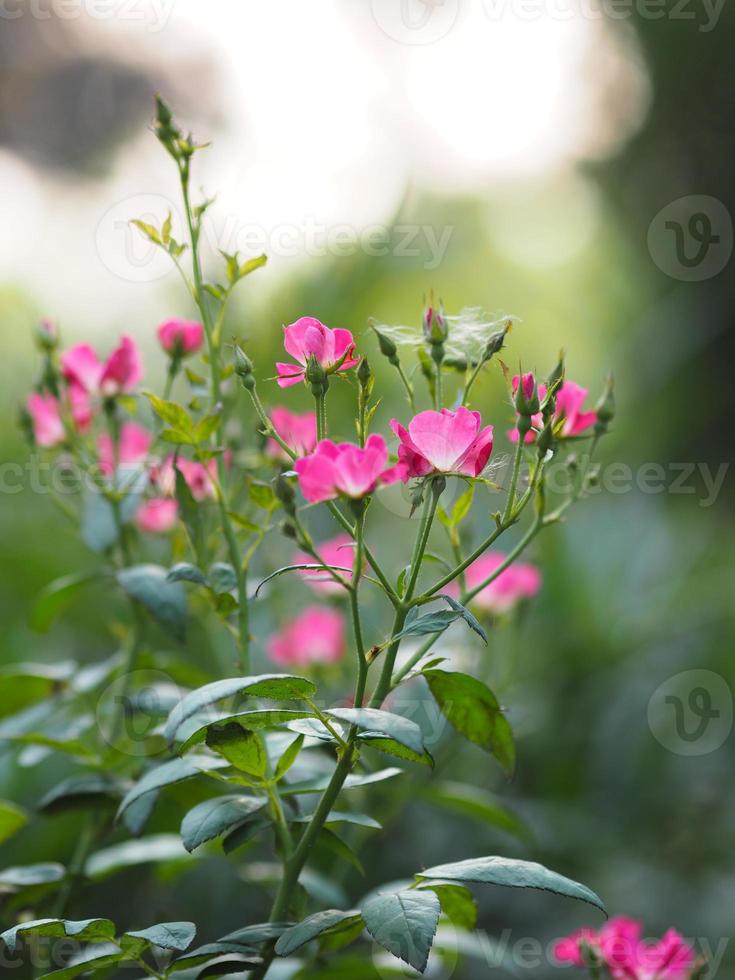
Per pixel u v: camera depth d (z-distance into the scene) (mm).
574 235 7414
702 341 6574
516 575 2701
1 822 2490
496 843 3309
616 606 4230
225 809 2354
